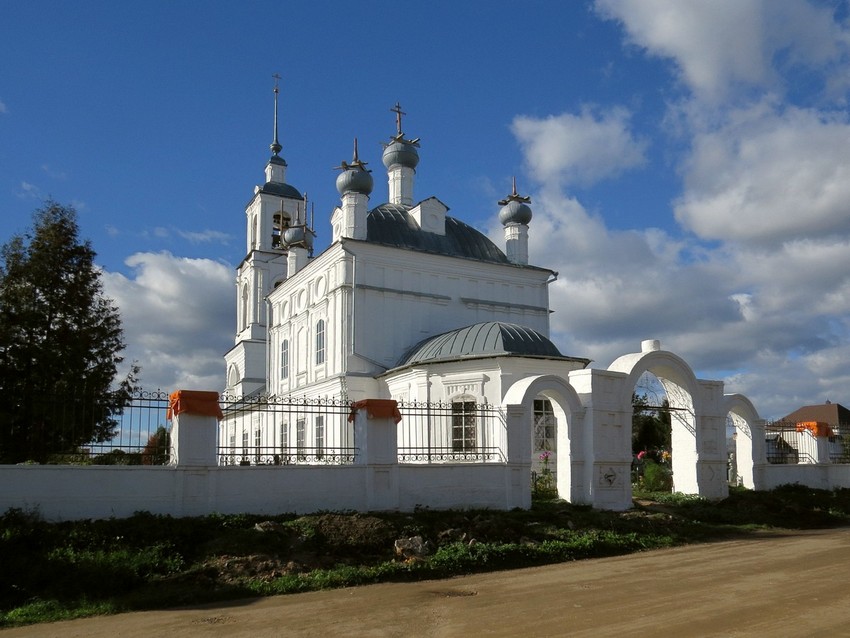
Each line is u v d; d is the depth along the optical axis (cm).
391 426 1772
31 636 947
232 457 1922
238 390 5272
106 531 1338
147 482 1486
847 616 954
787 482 2661
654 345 2328
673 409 2356
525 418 1975
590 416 2089
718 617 955
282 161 5931
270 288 5525
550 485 2381
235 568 1255
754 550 1599
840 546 1652
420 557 1403
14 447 1945
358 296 3419
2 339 2108
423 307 3572
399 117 4259
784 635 862
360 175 3538
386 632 916
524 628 918
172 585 1185
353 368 3331
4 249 2250
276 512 1600
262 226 5653
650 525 1823
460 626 938
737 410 2602
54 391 2088
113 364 2428
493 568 1386
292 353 4116
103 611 1066
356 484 1705
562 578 1278
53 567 1185
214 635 929
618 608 1021
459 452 1955
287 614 1034
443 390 2848
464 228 4019
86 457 1612
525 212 3984
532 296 3919
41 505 1391
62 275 2308
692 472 2339
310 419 3647
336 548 1400
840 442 3098
